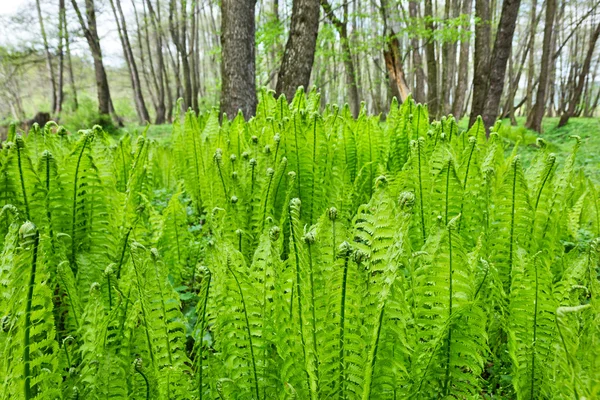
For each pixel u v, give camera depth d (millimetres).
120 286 1388
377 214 1136
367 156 2689
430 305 1311
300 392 1186
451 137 2689
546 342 1338
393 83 9031
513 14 7266
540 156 2107
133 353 1239
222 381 1168
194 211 3020
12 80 35875
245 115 5348
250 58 5312
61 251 1566
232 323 1231
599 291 1127
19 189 1583
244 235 1891
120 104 31062
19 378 970
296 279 1139
